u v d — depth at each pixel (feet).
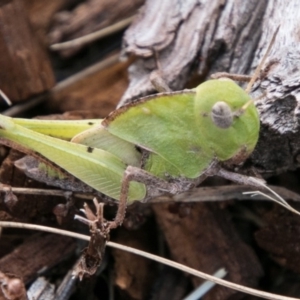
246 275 0.27
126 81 0.31
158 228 0.28
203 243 0.27
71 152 0.25
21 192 0.26
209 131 0.24
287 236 0.27
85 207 0.24
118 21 0.33
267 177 0.27
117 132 0.24
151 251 0.28
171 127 0.24
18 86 0.30
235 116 0.23
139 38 0.27
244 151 0.24
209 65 0.27
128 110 0.24
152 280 0.28
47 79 0.31
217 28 0.27
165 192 0.25
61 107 0.31
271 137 0.25
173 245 0.27
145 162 0.25
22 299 0.24
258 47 0.27
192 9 0.27
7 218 0.27
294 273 0.28
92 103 0.31
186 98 0.24
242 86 0.27
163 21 0.28
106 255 0.28
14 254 0.27
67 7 0.34
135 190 0.25
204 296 0.27
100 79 0.31
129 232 0.28
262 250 0.28
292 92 0.24
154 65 0.27
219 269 0.27
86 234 0.27
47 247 0.27
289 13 0.26
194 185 0.25
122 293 0.28
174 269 0.28
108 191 0.25
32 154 0.25
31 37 0.31
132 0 0.33
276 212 0.27
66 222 0.27
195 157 0.24
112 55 0.32
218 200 0.27
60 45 0.33
